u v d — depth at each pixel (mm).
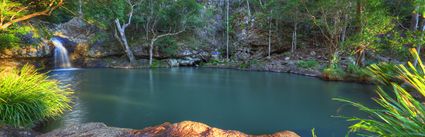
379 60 18875
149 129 4273
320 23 17422
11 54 18359
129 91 12195
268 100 10797
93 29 24125
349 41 15398
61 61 21359
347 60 18875
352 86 13648
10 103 5680
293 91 12570
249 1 28234
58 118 7504
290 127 7605
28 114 5863
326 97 11305
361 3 14500
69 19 23875
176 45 23766
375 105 9789
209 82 15008
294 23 23938
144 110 9078
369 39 14648
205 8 26266
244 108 9578
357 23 15398
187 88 13156
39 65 19672
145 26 24672
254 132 7270
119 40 22453
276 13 22547
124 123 7652
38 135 5012
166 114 8672
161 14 22344
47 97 6582
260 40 24672
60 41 21688
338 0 15344
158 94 11633
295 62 20453
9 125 5223
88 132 4594
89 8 10766
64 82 14477
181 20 23406
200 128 4051
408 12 17516
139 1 22922
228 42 25531
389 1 18219
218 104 10086
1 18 7020
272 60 22234
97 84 13945
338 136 6805
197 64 23828
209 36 25719
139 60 23094
